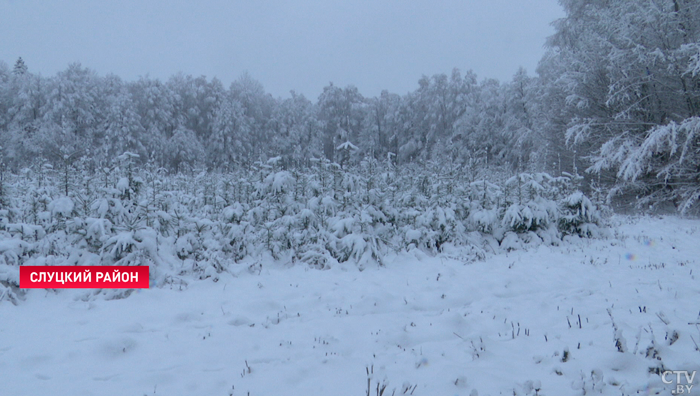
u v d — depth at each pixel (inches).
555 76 820.6
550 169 796.6
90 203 279.3
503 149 1439.5
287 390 128.1
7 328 184.5
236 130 1893.5
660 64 614.2
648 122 650.8
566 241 410.9
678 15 616.1
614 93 632.4
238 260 311.3
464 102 1754.4
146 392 128.3
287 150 1993.1
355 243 311.7
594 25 727.1
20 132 1407.5
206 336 177.0
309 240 328.8
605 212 529.0
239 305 219.6
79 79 1633.9
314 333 181.8
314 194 363.6
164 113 1806.1
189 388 130.6
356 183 360.8
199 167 501.0
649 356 141.4
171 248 287.3
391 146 2111.2
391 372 138.6
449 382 126.8
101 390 129.7
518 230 402.6
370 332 183.9
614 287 251.1
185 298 230.8
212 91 2130.9
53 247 262.7
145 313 205.3
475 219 396.2
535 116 943.0
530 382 121.4
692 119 523.5
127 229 260.5
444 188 401.7
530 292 251.6
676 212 629.9
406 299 234.8
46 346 163.9
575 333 173.5
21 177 409.7
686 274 278.1
